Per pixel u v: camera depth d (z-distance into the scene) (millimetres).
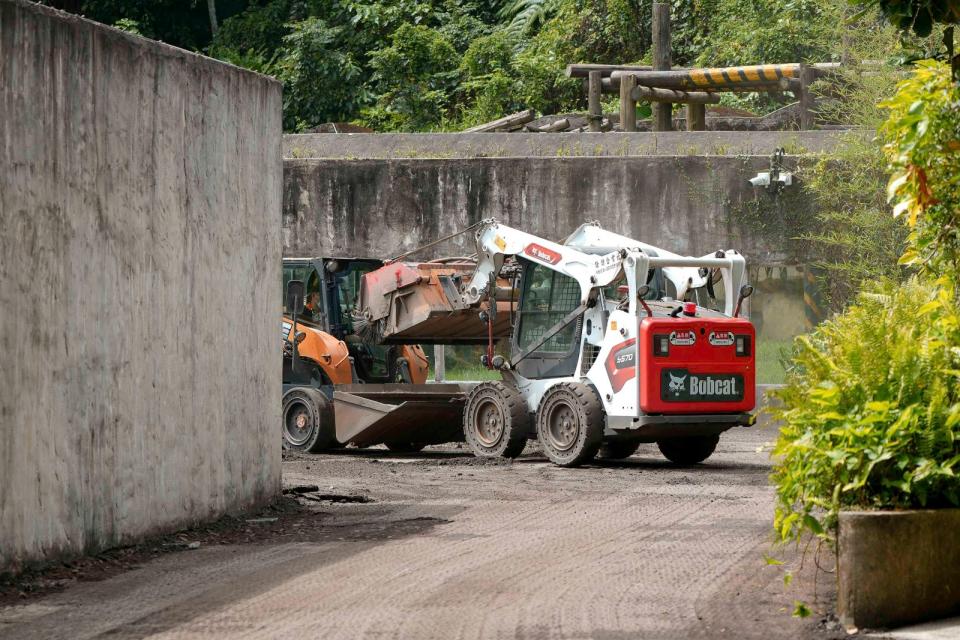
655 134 38312
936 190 12102
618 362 25812
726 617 11812
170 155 16234
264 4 70500
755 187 35719
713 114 49219
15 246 13227
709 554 15148
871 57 36469
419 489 21953
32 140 13508
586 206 36656
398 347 32281
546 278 27984
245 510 18328
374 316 30391
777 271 35844
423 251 37469
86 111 14461
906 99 12156
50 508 13859
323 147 40188
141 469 15617
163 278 16078
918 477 11195
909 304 12562
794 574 13820
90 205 14531
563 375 27375
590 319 26844
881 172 34750
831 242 34781
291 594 13031
